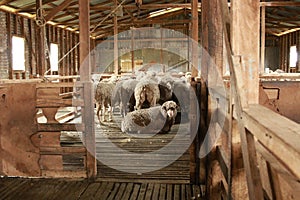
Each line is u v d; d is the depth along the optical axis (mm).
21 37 9328
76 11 10375
